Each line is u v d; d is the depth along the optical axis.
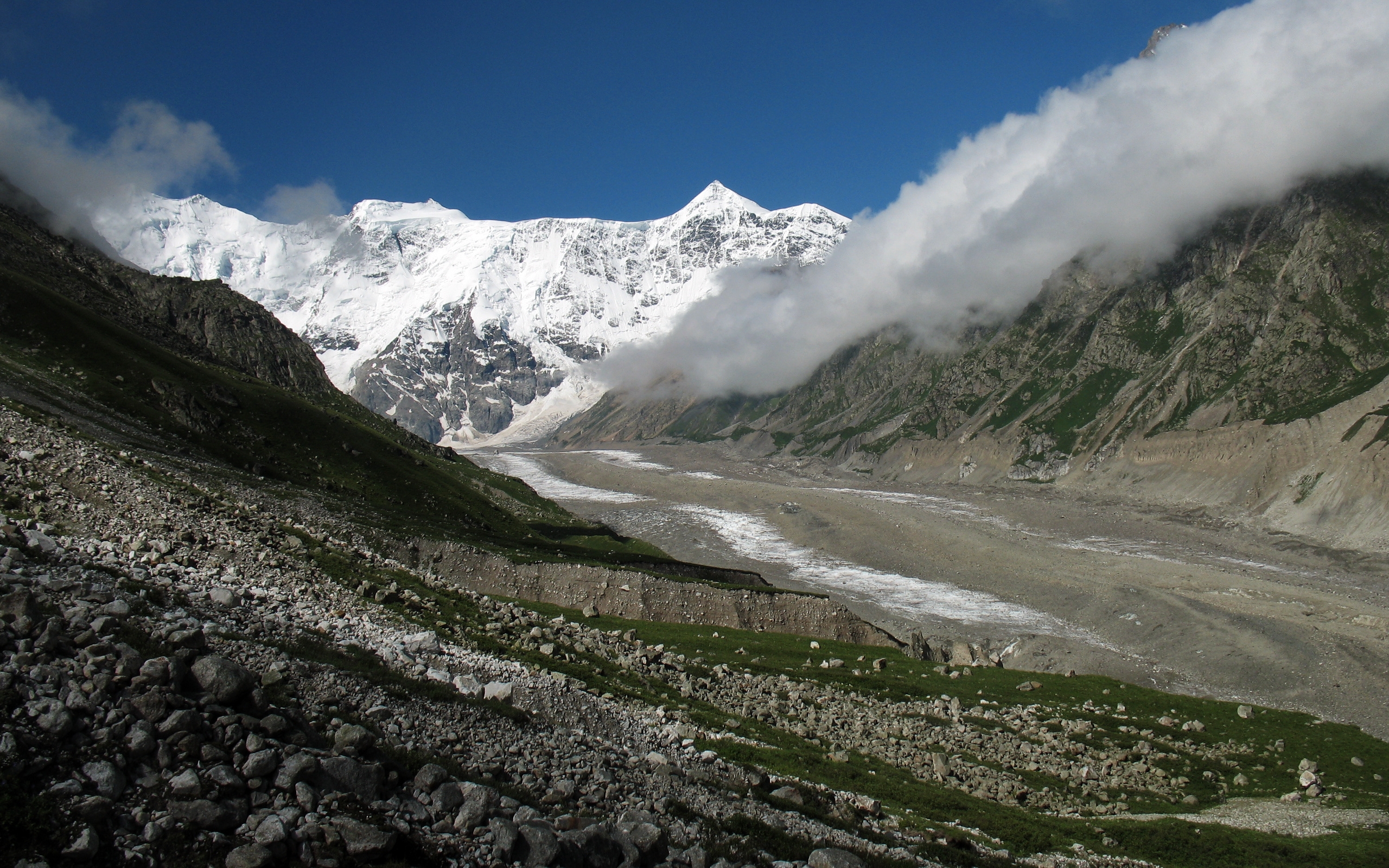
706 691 58.91
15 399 74.06
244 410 121.00
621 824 24.56
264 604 36.62
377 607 46.41
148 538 45.50
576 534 149.25
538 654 49.53
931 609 168.62
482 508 142.25
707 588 100.94
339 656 31.69
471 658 40.88
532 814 23.06
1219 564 199.38
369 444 140.88
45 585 24.52
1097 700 75.69
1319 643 124.00
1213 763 61.78
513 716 32.66
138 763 18.66
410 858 19.36
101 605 24.69
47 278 142.88
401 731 26.94
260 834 17.94
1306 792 56.66
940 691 73.94
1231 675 120.81
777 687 66.12
